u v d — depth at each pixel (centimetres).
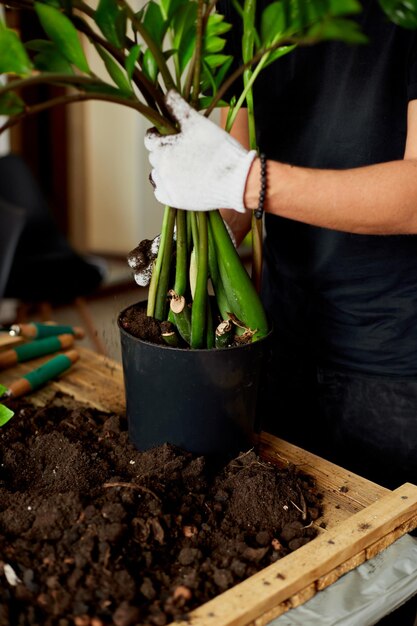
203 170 83
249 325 92
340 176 89
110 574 73
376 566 81
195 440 92
